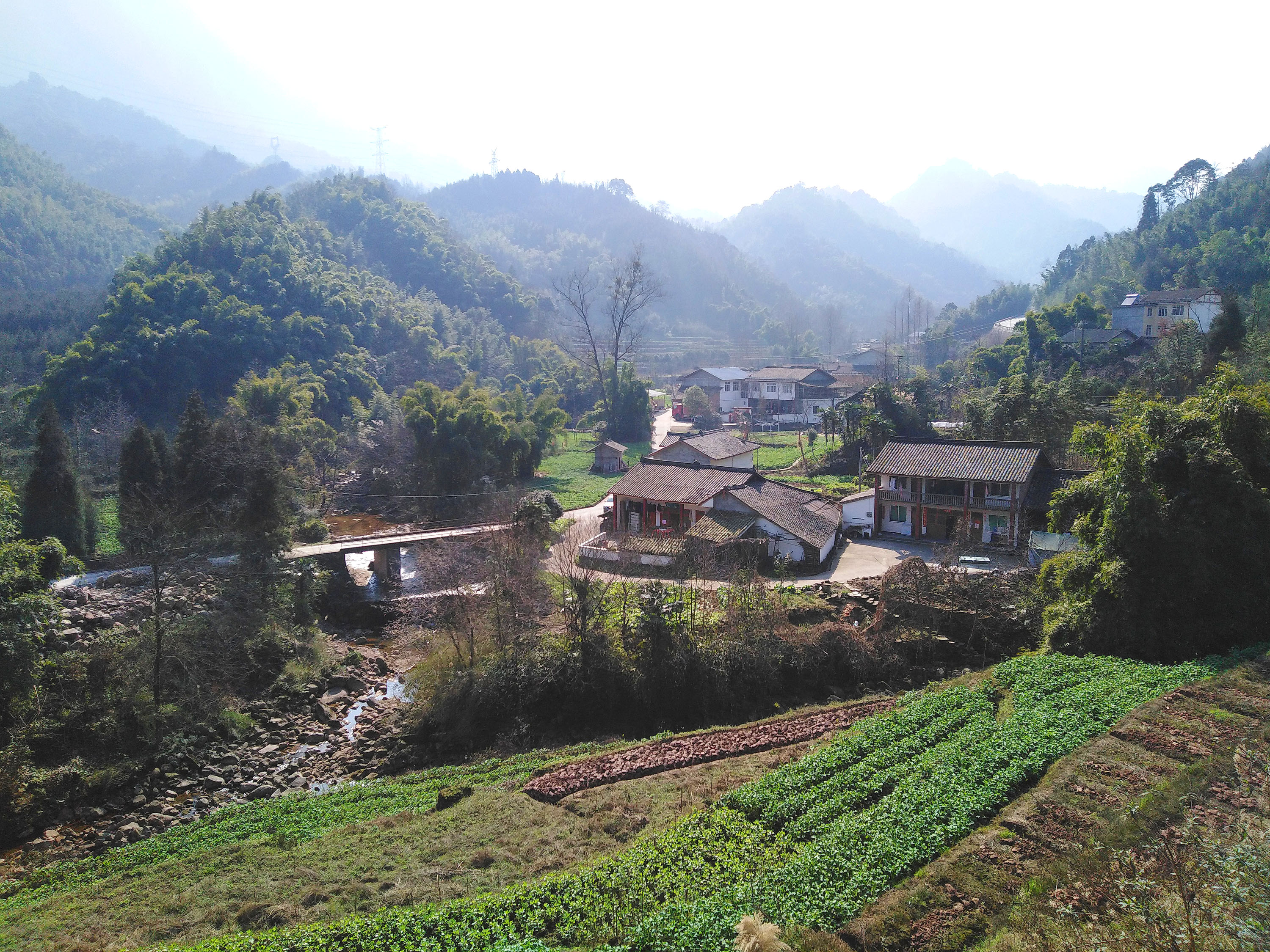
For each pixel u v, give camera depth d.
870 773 23.12
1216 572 31.55
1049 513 38.50
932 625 37.72
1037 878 16.52
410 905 19.12
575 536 50.94
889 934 15.52
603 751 29.22
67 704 31.44
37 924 19.78
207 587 40.09
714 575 42.12
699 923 15.99
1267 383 39.69
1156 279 112.88
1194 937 12.09
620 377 109.50
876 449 71.06
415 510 63.41
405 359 109.00
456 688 33.12
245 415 65.44
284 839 23.88
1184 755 21.92
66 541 47.84
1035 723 24.84
